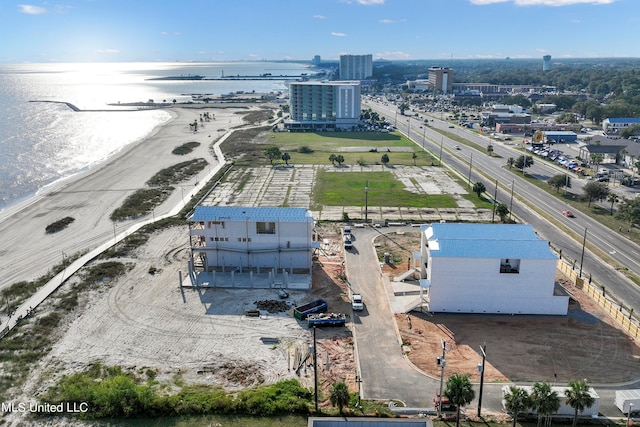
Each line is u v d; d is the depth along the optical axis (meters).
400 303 91.19
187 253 112.94
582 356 74.75
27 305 89.25
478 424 60.75
